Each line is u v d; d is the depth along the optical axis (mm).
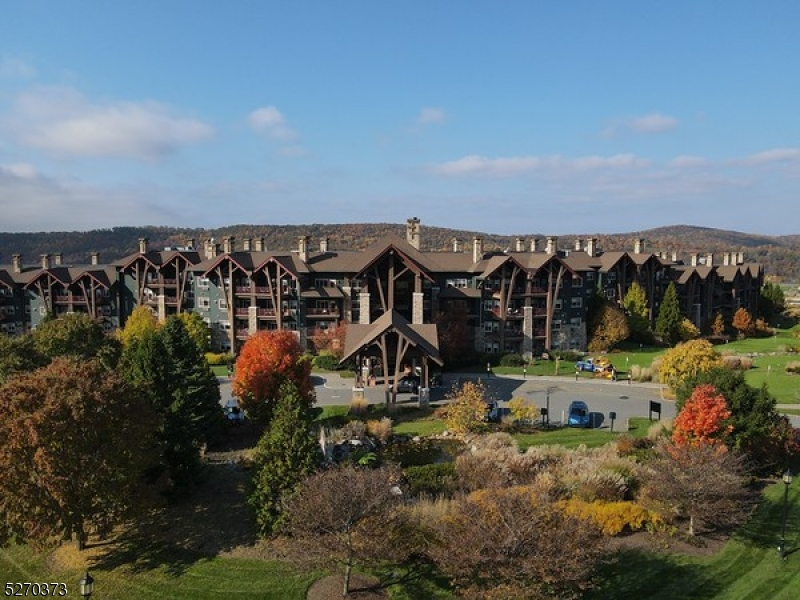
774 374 65188
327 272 80250
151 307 86625
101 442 26875
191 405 36125
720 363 55125
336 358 70938
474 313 80438
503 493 23078
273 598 23938
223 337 82000
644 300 91562
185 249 93062
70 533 26312
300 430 28891
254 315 79062
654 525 28000
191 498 33062
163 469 31750
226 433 46219
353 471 25859
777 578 24391
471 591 20062
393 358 57094
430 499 30562
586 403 55281
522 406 46438
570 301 82938
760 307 126312
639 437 43438
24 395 25859
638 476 31500
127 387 28516
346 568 24859
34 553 28188
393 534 24797
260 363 44094
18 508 25203
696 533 28047
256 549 27672
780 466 34938
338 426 46031
